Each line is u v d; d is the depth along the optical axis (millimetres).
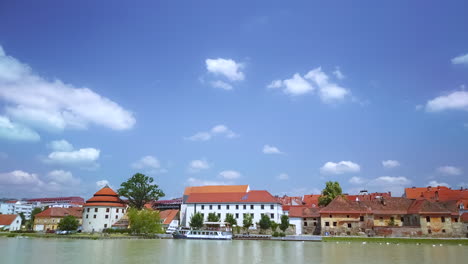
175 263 46312
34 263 44938
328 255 57094
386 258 53156
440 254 58656
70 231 119625
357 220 104375
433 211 98250
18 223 153125
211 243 85062
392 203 110438
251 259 51406
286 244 81938
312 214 116375
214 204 131500
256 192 133000
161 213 148125
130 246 72062
